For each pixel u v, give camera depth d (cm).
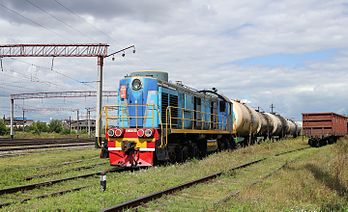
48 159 2225
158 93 1800
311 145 3753
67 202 945
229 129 2767
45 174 1522
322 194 1081
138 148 1691
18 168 1752
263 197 1048
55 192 1100
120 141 1727
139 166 1691
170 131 1773
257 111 3772
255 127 3403
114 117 1831
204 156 2281
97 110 3272
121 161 1717
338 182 1252
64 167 1811
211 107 2497
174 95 1948
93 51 3400
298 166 1786
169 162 1823
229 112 2781
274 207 938
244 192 1103
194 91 2330
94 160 2177
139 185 1221
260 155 2495
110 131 1728
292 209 913
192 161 1850
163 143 1712
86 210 864
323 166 1706
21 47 3659
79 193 1060
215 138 2497
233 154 2366
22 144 3591
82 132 9912
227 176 1488
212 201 1024
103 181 1111
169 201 1008
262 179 1383
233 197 1031
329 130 3700
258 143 3544
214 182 1350
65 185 1286
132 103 1822
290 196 1079
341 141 3603
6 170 1647
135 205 928
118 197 1011
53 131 9738
